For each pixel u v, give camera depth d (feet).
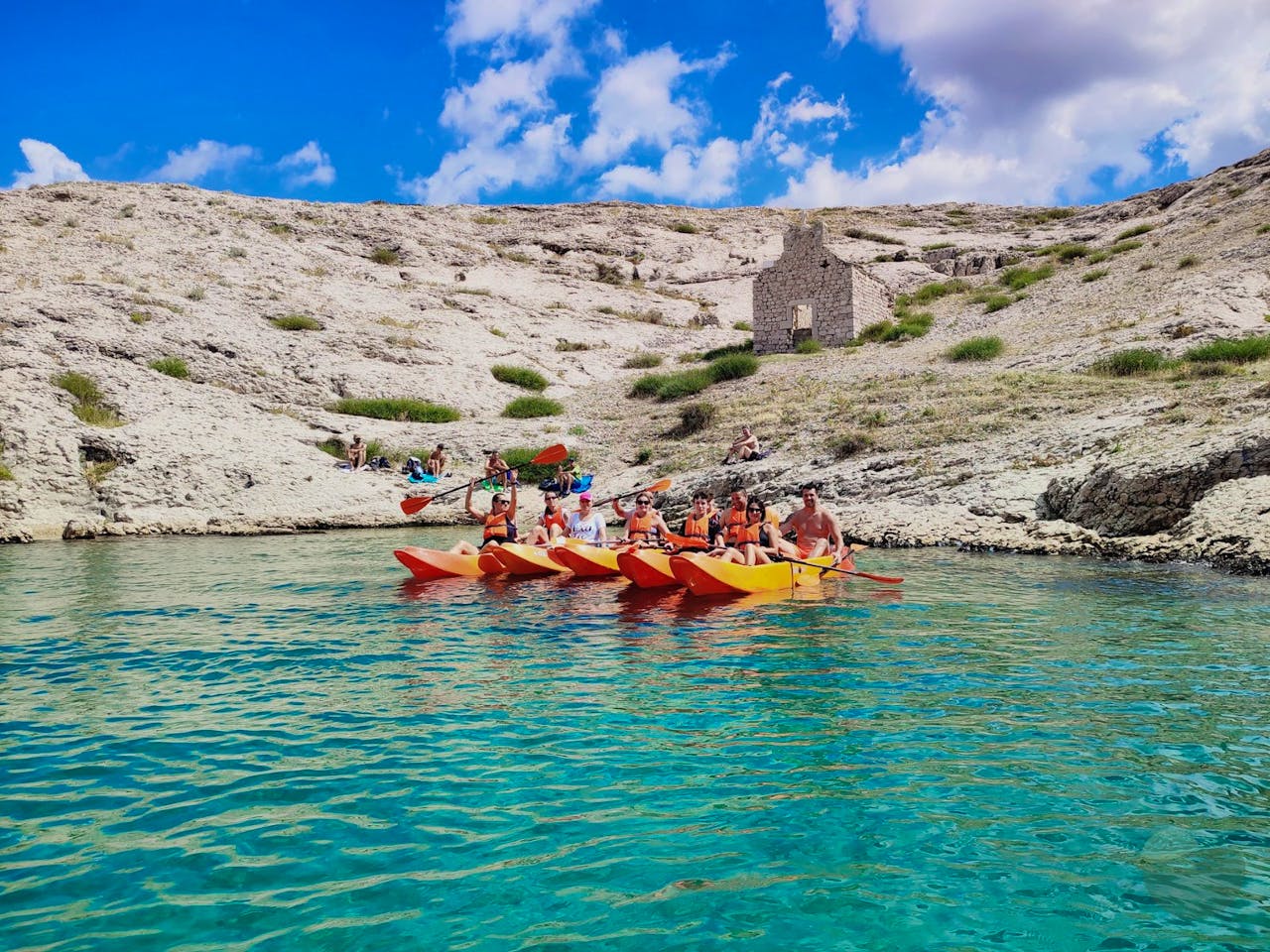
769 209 217.36
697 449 84.94
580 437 96.94
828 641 28.53
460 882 13.03
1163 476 46.88
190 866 13.55
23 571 48.57
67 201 151.23
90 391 84.07
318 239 157.07
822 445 75.05
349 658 27.07
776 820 14.96
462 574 45.19
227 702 22.36
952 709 20.84
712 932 11.66
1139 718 19.86
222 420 87.81
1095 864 13.34
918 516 57.52
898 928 11.73
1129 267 118.11
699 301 163.53
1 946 11.35
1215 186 143.13
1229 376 65.82
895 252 165.27
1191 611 31.55
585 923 11.90
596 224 192.54
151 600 38.52
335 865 13.56
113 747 18.98
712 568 37.24
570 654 27.22
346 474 83.46
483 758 18.10
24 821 15.19
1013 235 170.30
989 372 83.61
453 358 119.34
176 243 138.82
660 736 19.31
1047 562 45.01
